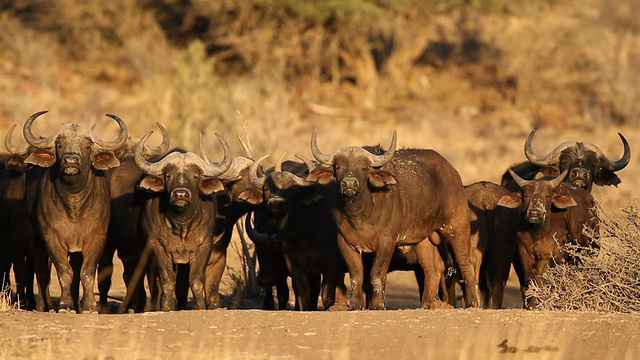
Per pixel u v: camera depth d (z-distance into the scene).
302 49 137.50
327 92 138.38
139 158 44.62
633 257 42.00
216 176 45.34
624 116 125.75
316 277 52.34
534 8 134.88
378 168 45.09
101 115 112.81
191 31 144.62
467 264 48.66
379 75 141.75
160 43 136.50
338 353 32.66
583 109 133.50
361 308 45.28
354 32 134.38
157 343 33.84
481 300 51.47
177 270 49.19
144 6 142.62
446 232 48.53
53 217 44.81
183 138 94.50
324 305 49.06
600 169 55.25
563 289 43.44
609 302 41.84
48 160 44.25
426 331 35.53
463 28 154.12
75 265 47.84
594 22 148.75
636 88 125.06
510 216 49.44
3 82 125.44
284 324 36.75
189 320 37.59
